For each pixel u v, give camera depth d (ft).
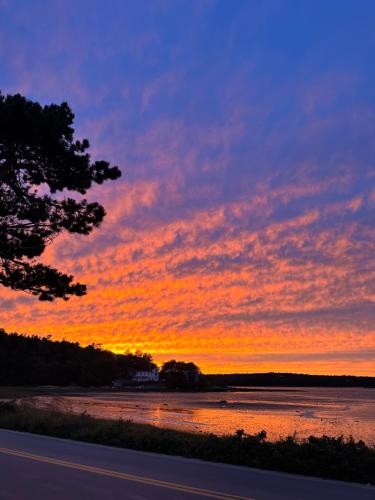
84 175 73.05
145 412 208.23
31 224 73.56
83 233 75.66
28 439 48.70
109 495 24.88
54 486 26.68
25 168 72.59
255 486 28.48
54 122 69.36
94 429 51.13
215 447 38.47
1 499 23.72
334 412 237.86
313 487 28.60
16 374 604.08
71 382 647.56
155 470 32.96
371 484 30.04
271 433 120.26
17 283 73.61
